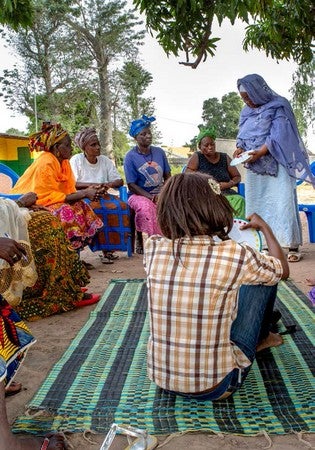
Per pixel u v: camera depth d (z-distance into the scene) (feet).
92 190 16.60
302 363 9.32
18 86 130.21
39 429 7.34
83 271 13.29
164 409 7.84
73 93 127.65
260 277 7.12
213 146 18.51
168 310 7.25
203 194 6.91
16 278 11.30
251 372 9.02
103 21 117.70
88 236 16.89
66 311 13.00
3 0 15.88
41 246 12.42
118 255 20.38
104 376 9.05
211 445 6.88
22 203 12.72
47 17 118.83
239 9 13.87
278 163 17.03
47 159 15.75
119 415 7.70
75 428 7.36
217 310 7.06
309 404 7.87
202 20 15.93
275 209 17.37
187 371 7.32
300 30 21.01
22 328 6.73
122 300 13.64
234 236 8.65
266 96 17.21
